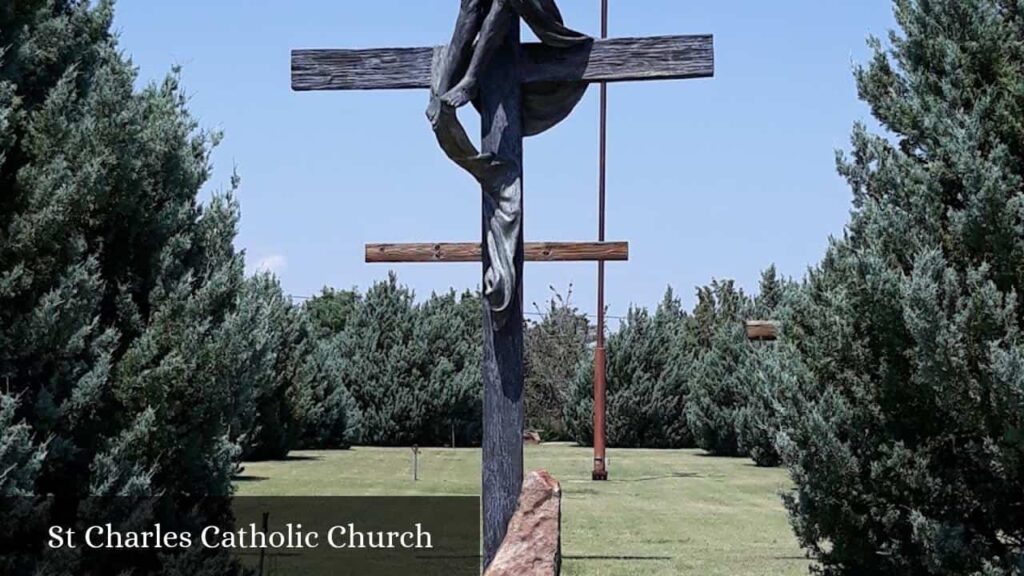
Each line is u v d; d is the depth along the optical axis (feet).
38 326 21.24
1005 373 21.70
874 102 27.96
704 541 49.75
